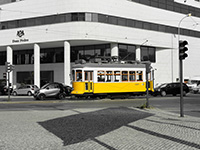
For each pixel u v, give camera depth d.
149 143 6.68
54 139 7.32
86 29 34.62
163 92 30.11
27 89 33.91
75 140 7.17
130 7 38.62
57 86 25.27
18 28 38.75
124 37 37.69
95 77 23.50
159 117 11.90
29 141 7.07
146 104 16.08
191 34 48.09
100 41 36.38
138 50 40.47
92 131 8.52
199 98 26.47
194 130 8.52
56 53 42.00
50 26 36.28
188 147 6.21
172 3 44.88
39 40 37.19
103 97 24.19
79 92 23.09
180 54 12.39
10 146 6.49
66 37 35.09
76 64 23.88
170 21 44.25
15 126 9.55
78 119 11.28
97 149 6.11
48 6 36.47
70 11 34.97
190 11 47.75
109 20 36.38
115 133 8.13
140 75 25.56
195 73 49.25
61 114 13.15
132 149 6.07
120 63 24.81
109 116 12.24
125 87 24.62
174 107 17.22
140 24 40.09
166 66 44.69
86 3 34.81
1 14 40.28
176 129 8.73
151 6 41.47
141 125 9.62
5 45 39.88
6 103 21.09
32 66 43.66
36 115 12.77
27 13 38.22
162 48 44.34
